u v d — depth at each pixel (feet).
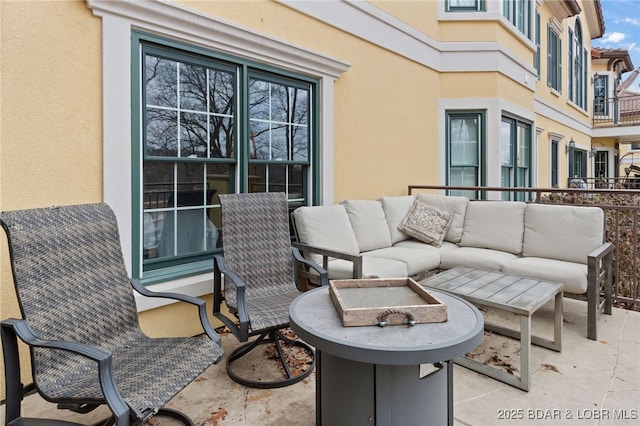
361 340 4.80
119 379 5.25
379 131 16.14
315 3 13.05
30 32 7.32
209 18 9.57
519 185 23.52
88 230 6.37
